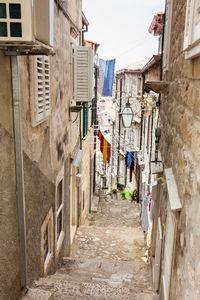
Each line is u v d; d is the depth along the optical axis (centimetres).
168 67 512
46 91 399
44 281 380
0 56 241
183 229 258
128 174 1764
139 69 1321
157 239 488
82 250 745
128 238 844
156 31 941
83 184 995
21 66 292
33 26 201
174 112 394
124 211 1258
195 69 238
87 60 645
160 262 443
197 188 207
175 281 289
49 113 420
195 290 193
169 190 322
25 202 316
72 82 653
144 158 1162
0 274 256
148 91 557
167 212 400
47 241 467
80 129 841
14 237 290
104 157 1395
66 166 624
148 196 870
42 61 371
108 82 1145
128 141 1653
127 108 775
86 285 403
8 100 261
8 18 195
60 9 499
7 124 261
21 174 286
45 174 418
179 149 321
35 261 372
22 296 313
